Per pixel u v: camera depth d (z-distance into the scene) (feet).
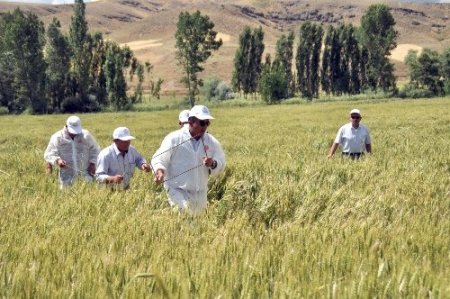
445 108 199.31
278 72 371.15
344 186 32.32
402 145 66.95
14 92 364.79
